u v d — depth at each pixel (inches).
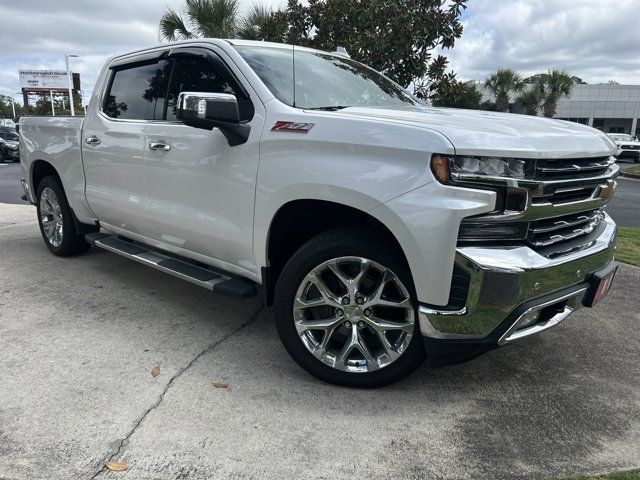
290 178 112.5
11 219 312.2
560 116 2261.3
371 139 102.4
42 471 88.0
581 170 108.1
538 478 89.1
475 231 96.4
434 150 95.3
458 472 90.5
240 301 171.5
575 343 143.6
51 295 172.6
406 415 107.2
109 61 178.1
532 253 98.8
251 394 113.5
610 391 118.2
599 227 126.5
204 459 92.0
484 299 96.0
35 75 2345.0
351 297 111.9
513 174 95.1
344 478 88.5
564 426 104.3
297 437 99.0
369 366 113.7
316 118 111.9
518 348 139.9
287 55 145.5
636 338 147.3
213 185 130.8
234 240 128.7
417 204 96.5
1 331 143.0
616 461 93.7
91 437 97.0
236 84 130.3
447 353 103.2
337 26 272.4
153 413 105.2
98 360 127.4
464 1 260.7
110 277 192.9
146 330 146.4
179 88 145.9
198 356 131.1
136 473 88.1
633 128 2213.3
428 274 98.0
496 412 109.0
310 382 119.4
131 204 160.2
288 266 116.8
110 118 170.1
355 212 111.7
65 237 209.5
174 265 148.7
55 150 197.3
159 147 144.9
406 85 275.4
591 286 114.0
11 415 103.3
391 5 260.2
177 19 393.1
